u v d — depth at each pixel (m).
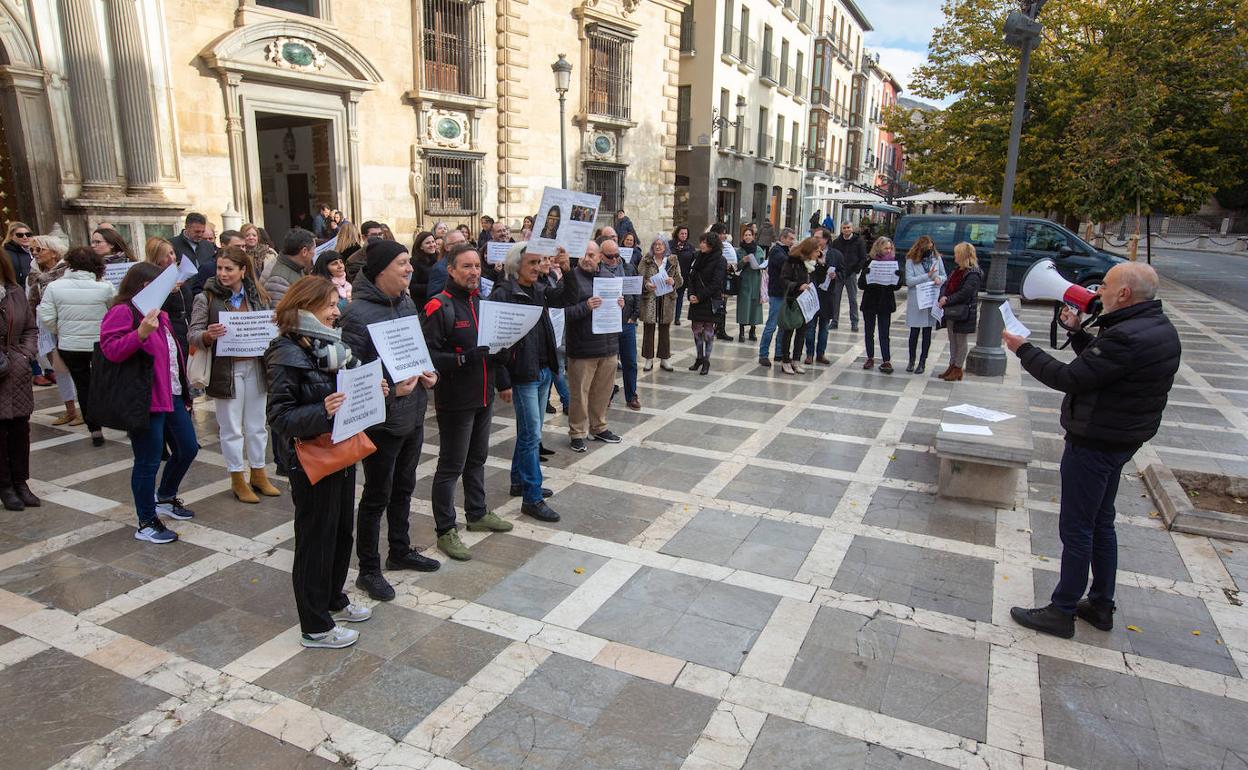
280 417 3.25
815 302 9.52
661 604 4.04
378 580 4.07
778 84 31.84
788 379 9.44
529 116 17.31
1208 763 2.94
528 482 5.11
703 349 9.64
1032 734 3.08
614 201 20.45
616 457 6.41
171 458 4.95
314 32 12.83
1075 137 17.66
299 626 3.80
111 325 4.28
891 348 11.77
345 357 3.44
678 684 3.36
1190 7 19.48
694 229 26.72
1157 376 3.45
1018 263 17.03
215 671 3.41
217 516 5.12
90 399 4.41
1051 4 20.27
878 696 3.30
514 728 3.06
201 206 11.91
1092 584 3.89
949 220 17.86
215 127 11.94
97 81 10.48
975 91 21.61
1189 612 4.04
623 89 19.94
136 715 3.11
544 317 5.06
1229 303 17.78
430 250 7.49
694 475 6.00
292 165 15.23
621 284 6.31
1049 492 5.76
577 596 4.12
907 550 4.73
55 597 4.04
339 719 3.10
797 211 37.84
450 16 15.45
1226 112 20.09
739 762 2.89
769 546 4.76
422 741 2.98
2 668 3.41
